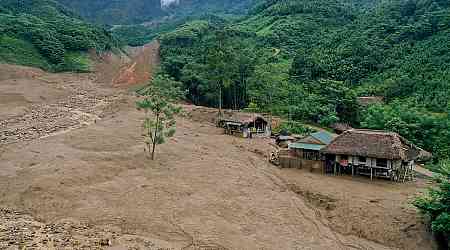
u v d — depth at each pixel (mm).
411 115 69250
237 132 72625
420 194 43312
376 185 46656
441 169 37188
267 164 54500
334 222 38094
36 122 70000
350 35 113500
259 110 87312
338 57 102875
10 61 114875
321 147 54031
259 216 37500
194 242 32094
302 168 52594
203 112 85250
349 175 50375
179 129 72125
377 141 48969
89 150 53188
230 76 87062
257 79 90125
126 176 44938
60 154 50719
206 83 94625
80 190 40156
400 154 46688
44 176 42656
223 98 95125
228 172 48969
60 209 36219
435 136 66000
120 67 138250
